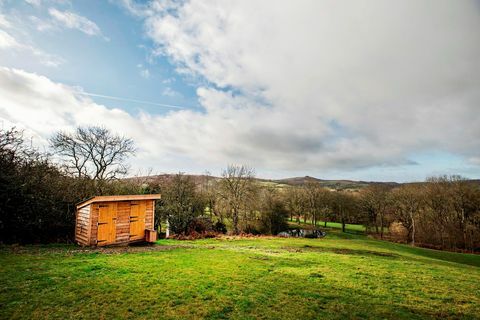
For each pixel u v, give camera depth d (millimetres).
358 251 24031
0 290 8719
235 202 52406
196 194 43219
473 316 8430
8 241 17531
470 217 54312
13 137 18688
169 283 10273
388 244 35656
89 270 11484
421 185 62375
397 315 8281
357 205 70062
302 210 76500
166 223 37812
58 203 20281
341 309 8586
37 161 20641
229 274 11977
